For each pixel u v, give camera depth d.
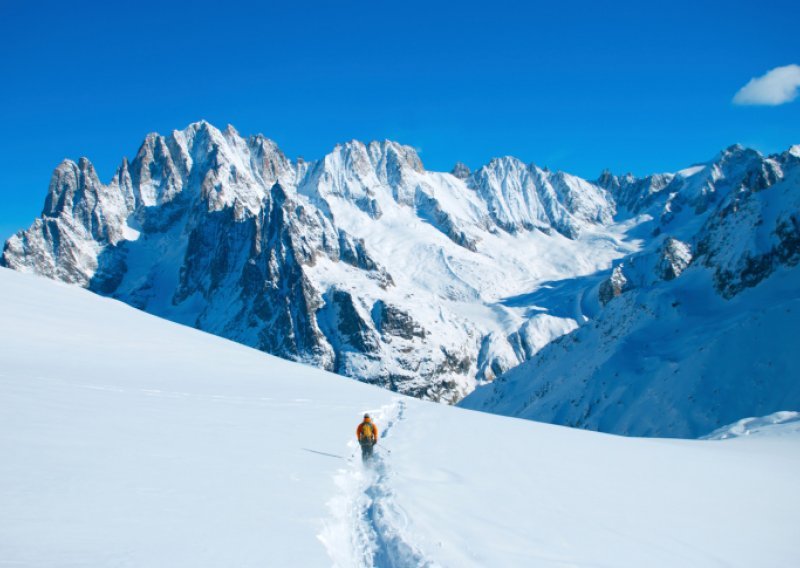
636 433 98.75
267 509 12.77
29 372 26.70
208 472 14.84
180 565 9.26
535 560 12.24
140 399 24.70
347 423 26.47
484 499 16.14
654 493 19.55
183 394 28.58
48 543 9.22
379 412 32.41
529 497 16.92
